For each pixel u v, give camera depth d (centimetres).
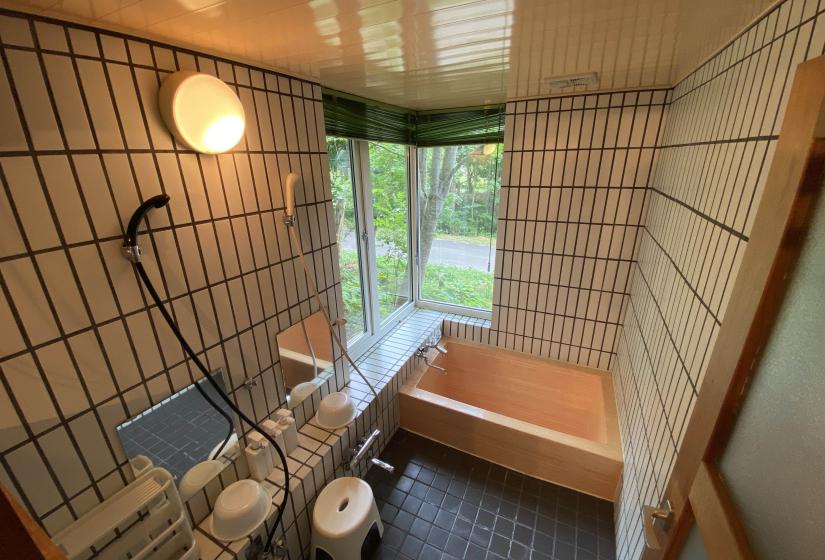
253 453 129
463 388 259
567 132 184
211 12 73
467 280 264
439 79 144
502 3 71
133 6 69
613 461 163
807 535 41
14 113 69
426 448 202
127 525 95
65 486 84
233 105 101
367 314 230
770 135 66
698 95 119
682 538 72
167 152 95
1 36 66
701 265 94
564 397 227
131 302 91
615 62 119
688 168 120
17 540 34
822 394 41
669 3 71
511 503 170
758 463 52
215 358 116
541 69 130
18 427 75
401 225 257
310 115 142
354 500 141
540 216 205
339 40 93
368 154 205
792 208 47
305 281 150
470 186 239
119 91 84
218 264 112
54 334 79
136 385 95
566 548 150
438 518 163
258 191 123
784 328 49
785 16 66
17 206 71
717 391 62
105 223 84
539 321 229
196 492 116
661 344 123
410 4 71
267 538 123
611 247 194
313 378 164
